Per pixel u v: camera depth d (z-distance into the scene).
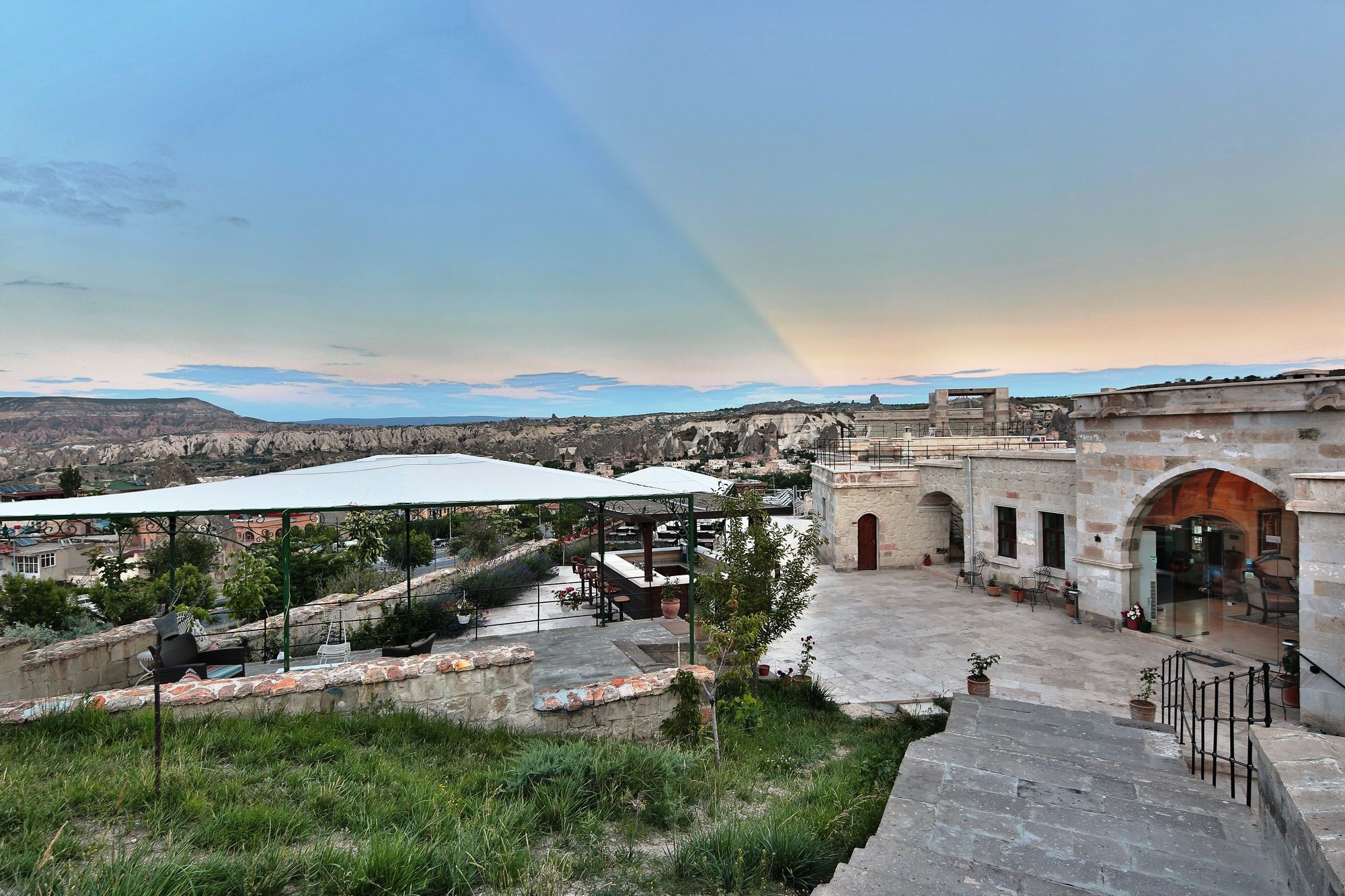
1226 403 14.12
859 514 26.06
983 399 32.97
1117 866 4.53
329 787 5.83
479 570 17.38
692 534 11.25
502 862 4.71
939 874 4.32
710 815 6.24
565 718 9.05
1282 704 11.57
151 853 4.54
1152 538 16.88
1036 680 13.53
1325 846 3.65
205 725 7.40
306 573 19.44
